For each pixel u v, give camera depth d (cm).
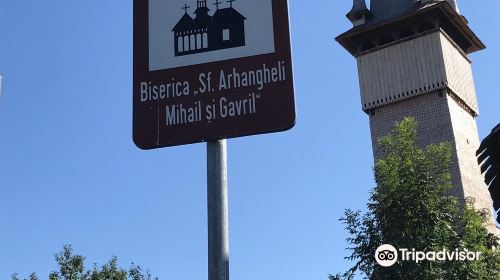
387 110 4969
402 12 5066
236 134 570
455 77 4938
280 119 566
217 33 594
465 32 5209
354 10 5222
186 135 577
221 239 540
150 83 595
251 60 583
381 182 2202
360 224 2134
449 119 4700
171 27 605
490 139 478
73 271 2880
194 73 590
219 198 555
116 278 2906
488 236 2505
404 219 2081
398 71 4959
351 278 2073
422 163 2194
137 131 586
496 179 492
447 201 2177
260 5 593
